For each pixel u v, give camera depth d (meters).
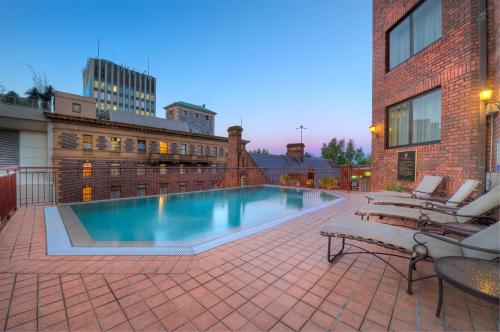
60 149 16.75
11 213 4.10
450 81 4.30
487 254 1.58
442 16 4.49
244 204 7.06
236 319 1.44
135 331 1.31
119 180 19.05
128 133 20.16
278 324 1.39
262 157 16.34
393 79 5.92
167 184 22.08
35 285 1.80
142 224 4.73
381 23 6.43
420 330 1.33
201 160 25.41
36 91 23.48
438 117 4.71
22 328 1.32
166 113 39.97
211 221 5.04
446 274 1.30
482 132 3.72
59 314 1.45
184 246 2.76
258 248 2.74
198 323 1.39
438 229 2.92
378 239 1.99
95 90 51.06
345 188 9.34
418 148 5.10
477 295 1.12
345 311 1.52
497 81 3.46
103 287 1.79
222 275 2.03
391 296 1.70
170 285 1.84
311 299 1.67
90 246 2.75
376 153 6.61
